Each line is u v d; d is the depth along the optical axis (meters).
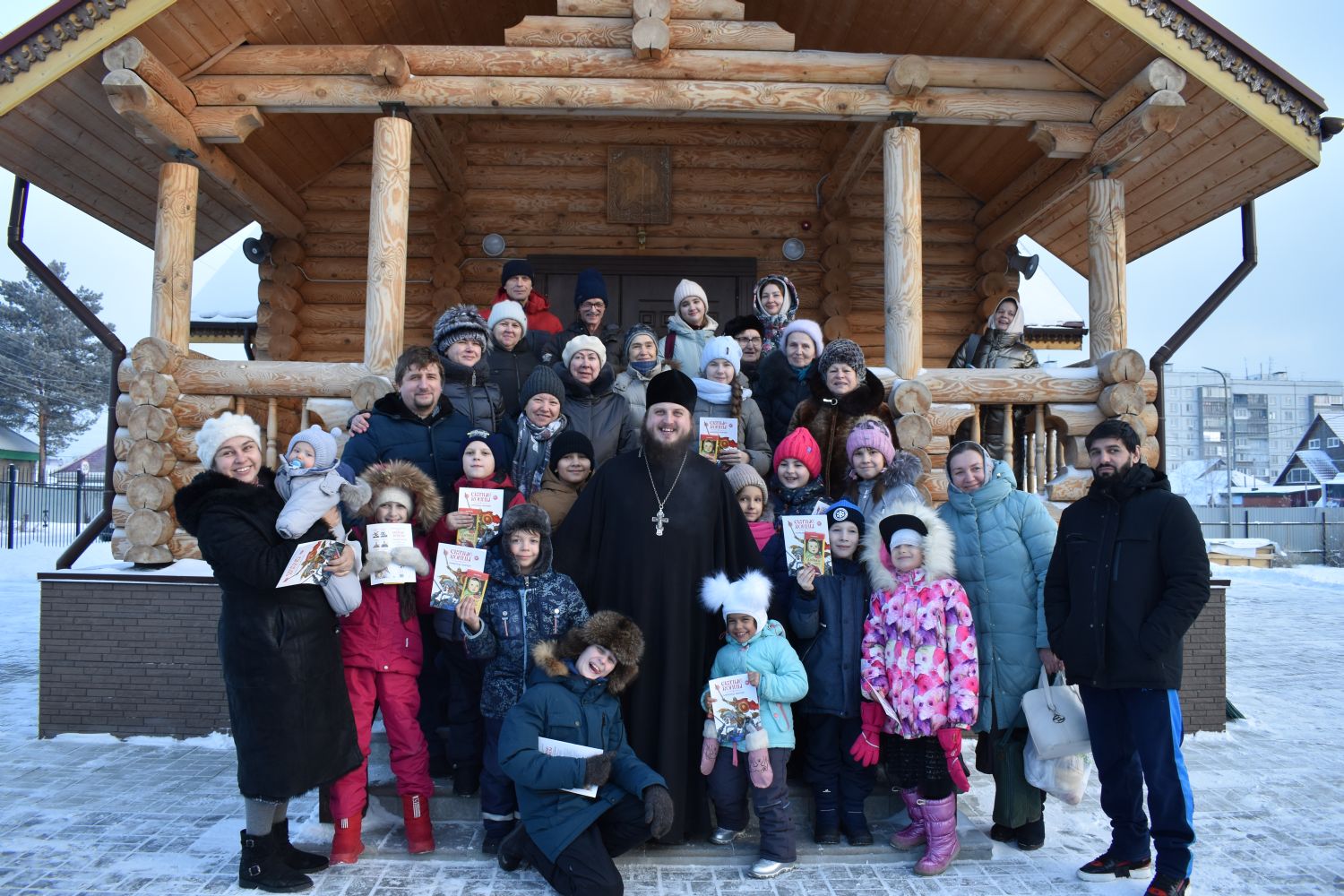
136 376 6.06
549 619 4.06
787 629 4.36
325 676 3.83
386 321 6.25
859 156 7.95
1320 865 4.25
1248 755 6.05
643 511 4.33
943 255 9.52
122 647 6.04
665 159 9.15
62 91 6.27
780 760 4.02
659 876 3.93
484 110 6.51
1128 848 3.96
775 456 4.88
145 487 6.02
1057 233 9.55
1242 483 58.09
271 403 6.29
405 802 4.11
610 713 3.89
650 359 5.48
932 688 3.97
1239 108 6.20
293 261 8.97
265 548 3.63
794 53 6.52
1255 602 16.05
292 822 4.61
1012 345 7.29
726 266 9.21
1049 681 4.28
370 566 3.95
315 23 6.94
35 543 24.06
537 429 4.88
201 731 6.00
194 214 6.58
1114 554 3.90
